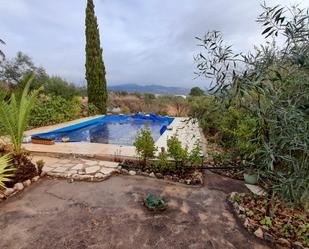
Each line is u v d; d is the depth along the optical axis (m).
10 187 3.50
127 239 2.43
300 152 2.02
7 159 3.43
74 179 4.03
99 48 13.50
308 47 1.74
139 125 12.12
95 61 13.32
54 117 9.54
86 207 3.08
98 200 3.30
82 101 13.95
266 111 2.00
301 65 1.72
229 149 5.27
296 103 1.76
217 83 1.95
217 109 2.20
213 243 2.41
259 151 2.20
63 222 2.70
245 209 3.05
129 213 2.96
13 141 3.80
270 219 2.77
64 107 10.48
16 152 3.82
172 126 9.51
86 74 13.56
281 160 2.13
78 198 3.34
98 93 13.72
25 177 3.77
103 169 4.44
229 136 5.38
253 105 2.10
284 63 1.88
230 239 2.49
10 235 2.42
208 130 7.25
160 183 4.02
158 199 3.16
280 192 2.10
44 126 8.96
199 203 3.32
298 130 1.73
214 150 5.63
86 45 13.24
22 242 2.32
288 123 1.80
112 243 2.35
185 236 2.51
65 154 5.32
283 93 1.87
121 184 3.92
